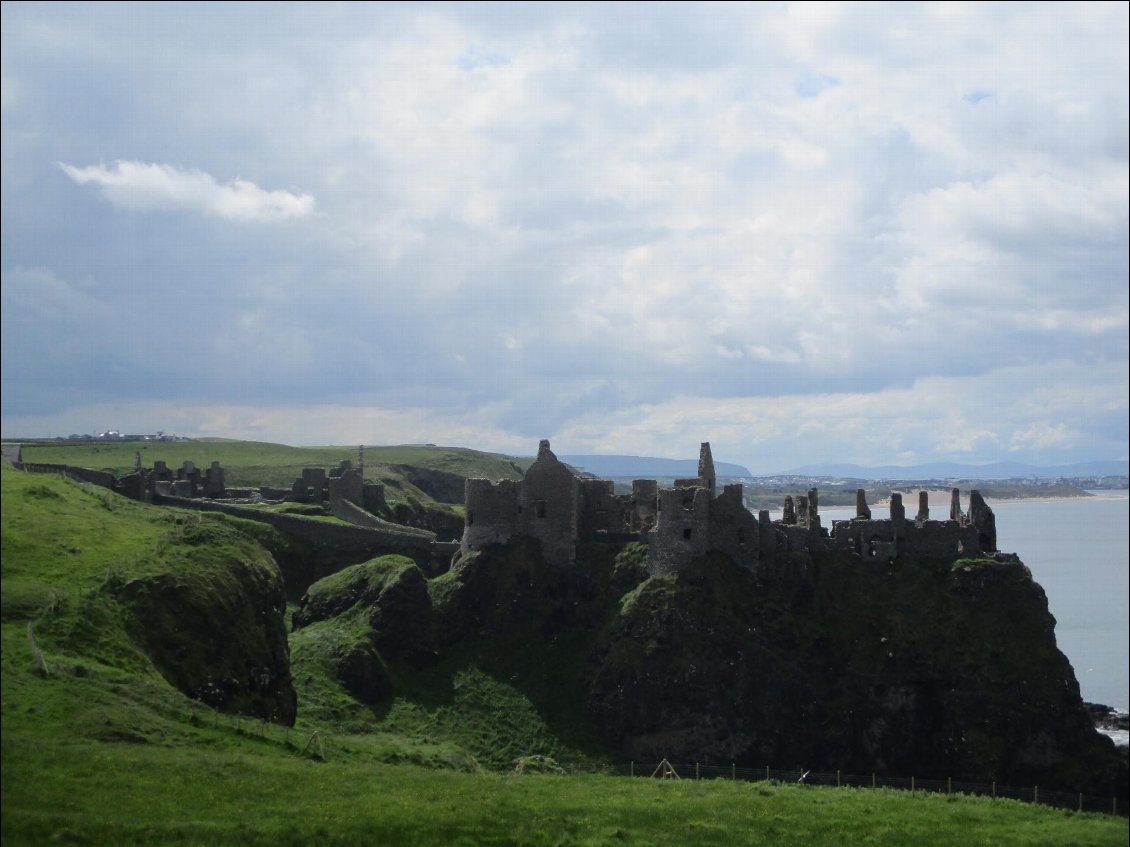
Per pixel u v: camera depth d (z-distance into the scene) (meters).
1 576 101.19
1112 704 190.12
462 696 142.62
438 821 66.38
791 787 90.69
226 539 121.75
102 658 89.62
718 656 140.50
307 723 127.31
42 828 56.03
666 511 150.25
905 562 150.50
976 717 137.50
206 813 62.12
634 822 72.44
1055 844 76.62
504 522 162.38
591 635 151.00
